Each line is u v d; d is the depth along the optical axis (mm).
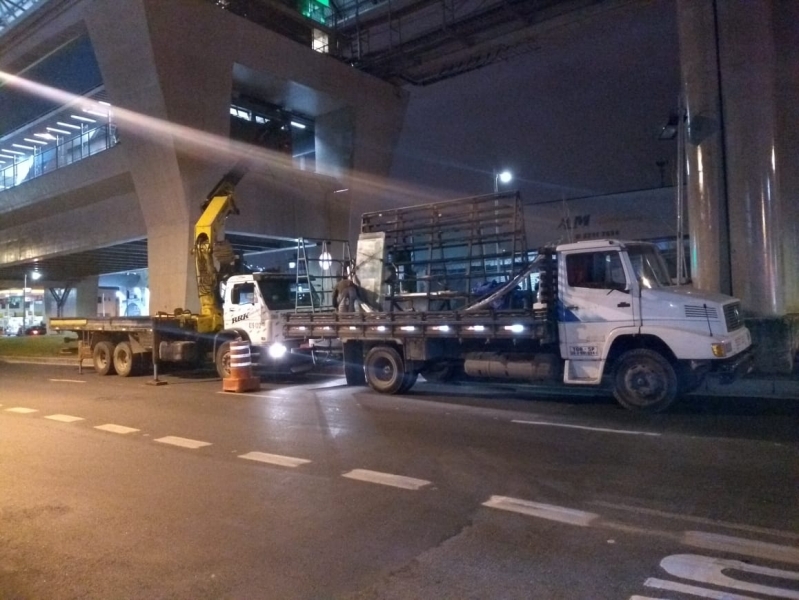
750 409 11266
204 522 6352
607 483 7199
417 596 4680
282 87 33219
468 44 33125
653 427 9945
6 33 34125
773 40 16141
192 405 13430
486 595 4660
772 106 15633
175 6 27609
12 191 41812
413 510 6512
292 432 10391
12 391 16797
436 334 13047
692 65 16109
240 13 31844
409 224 14656
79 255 43938
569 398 12984
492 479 7469
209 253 19328
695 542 5512
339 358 16953
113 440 10195
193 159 29359
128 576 5172
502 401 12789
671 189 23391
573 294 11711
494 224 13414
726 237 15953
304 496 7066
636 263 11594
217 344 17906
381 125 37875
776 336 14203
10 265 49969
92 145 38750
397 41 34844
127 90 29109
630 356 11305
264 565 5301
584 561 5188
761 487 6910
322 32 35906
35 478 8070
